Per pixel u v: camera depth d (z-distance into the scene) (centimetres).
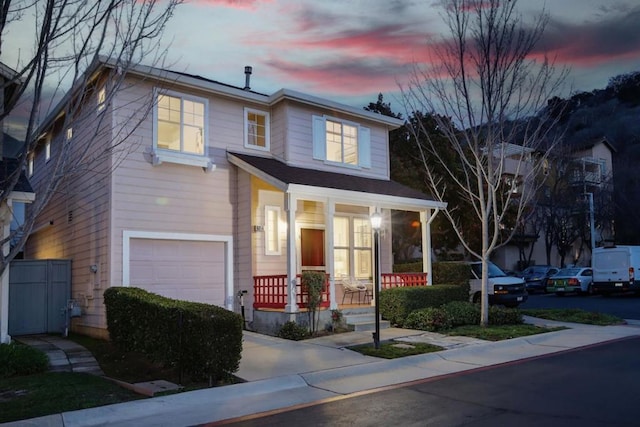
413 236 2392
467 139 1416
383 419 642
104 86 1132
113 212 1275
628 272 2369
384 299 1479
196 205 1418
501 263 3716
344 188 1431
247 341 1240
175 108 1413
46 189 753
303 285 1336
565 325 1488
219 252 1459
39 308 1425
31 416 664
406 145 2220
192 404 736
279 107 1588
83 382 852
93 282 1339
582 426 589
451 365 981
